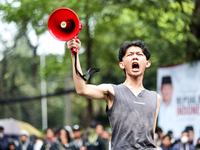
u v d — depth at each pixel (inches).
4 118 1485.0
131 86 219.8
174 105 602.2
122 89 216.8
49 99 1825.8
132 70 218.5
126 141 206.2
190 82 588.4
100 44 926.4
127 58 219.9
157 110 223.0
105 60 947.3
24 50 1455.5
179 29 677.3
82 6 794.8
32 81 1563.7
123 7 642.2
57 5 774.5
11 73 1332.4
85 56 917.2
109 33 933.8
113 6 660.1
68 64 902.4
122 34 908.6
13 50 1346.0
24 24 804.0
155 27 676.7
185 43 650.8
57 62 894.4
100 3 794.8
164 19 706.2
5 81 1357.0
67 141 594.2
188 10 687.7
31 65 1534.2
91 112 919.0
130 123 207.9
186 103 588.1
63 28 205.5
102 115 1836.9
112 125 212.4
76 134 613.0
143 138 207.2
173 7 662.5
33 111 1678.2
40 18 780.0
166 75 617.6
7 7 764.0
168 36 737.0
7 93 1395.2
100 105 1708.9
